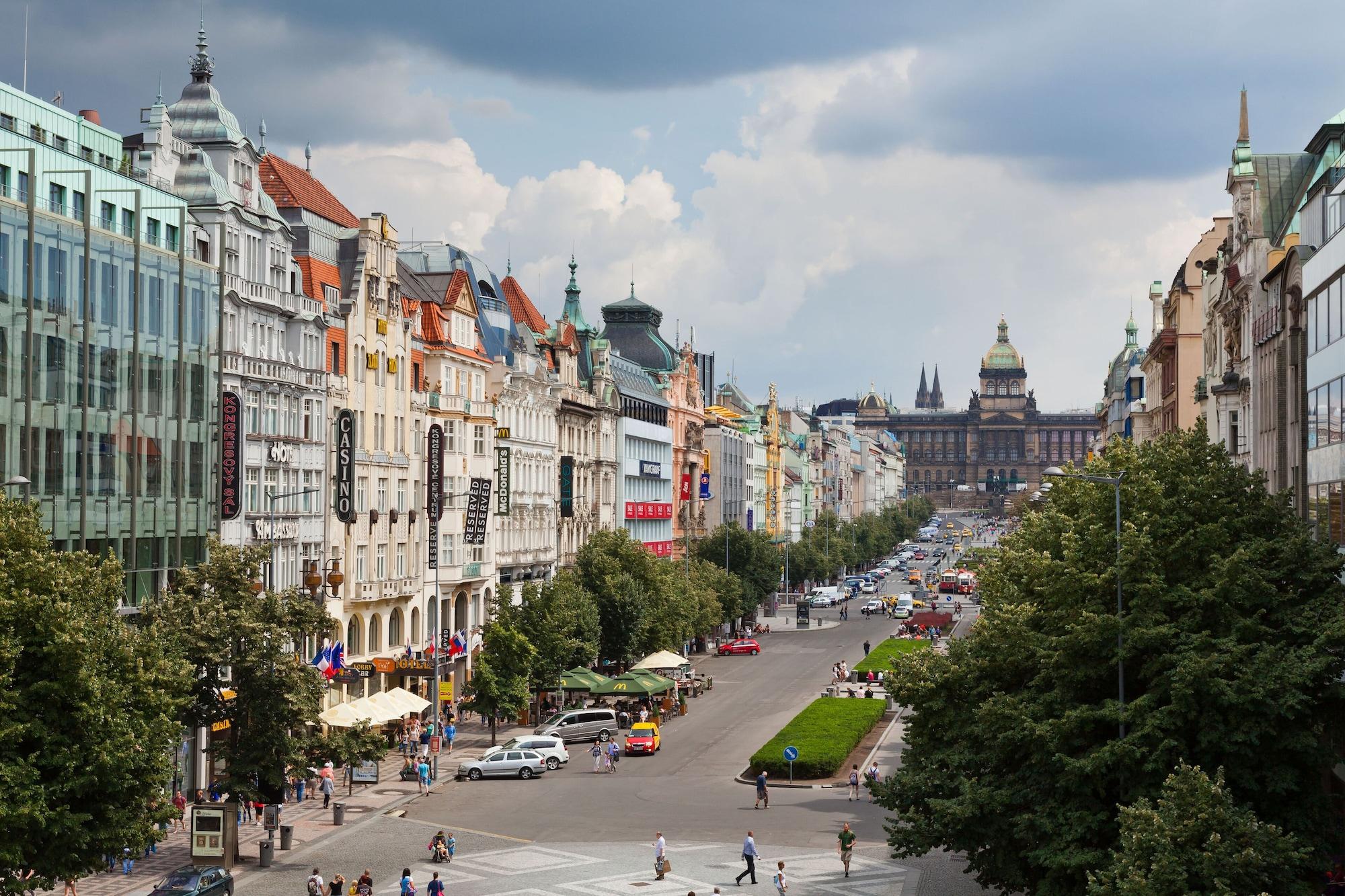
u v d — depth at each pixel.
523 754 94.62
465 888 64.88
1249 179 89.38
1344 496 54.84
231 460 84.00
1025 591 56.00
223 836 66.19
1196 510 52.03
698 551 198.25
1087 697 50.91
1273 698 46.31
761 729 114.19
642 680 115.25
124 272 74.12
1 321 64.56
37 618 47.41
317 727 77.31
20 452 65.81
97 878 64.19
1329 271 57.47
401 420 112.38
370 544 106.25
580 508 160.38
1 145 68.44
